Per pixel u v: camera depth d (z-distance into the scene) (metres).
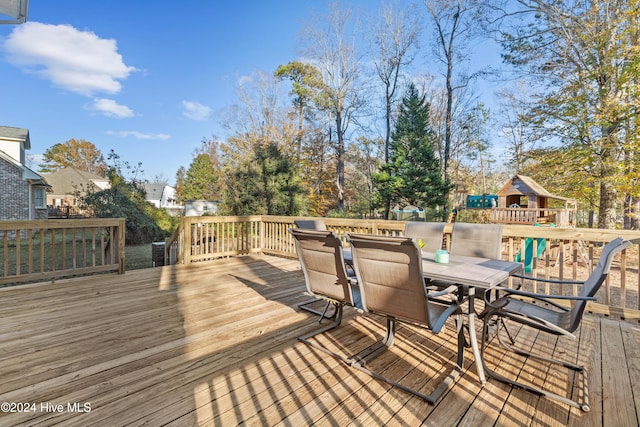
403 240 1.84
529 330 2.90
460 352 2.18
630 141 7.72
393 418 1.68
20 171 12.99
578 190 9.97
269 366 2.20
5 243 3.94
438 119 19.36
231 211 12.16
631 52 7.48
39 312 3.23
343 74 18.80
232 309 3.38
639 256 3.03
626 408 1.77
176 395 1.85
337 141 19.84
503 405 1.80
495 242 2.99
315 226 3.87
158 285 4.34
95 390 1.89
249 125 21.84
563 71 9.16
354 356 2.33
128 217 12.52
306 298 3.78
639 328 2.95
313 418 1.67
